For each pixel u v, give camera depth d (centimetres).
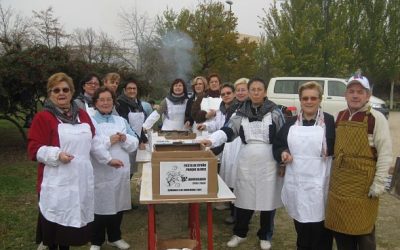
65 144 319
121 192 400
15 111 927
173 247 343
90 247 424
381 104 1304
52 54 902
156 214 547
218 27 2441
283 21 2016
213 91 577
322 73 1964
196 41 2428
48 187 318
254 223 509
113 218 418
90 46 2422
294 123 343
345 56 1964
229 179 461
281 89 1272
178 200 301
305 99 329
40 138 316
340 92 1195
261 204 393
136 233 480
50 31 2364
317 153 325
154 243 322
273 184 391
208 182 302
